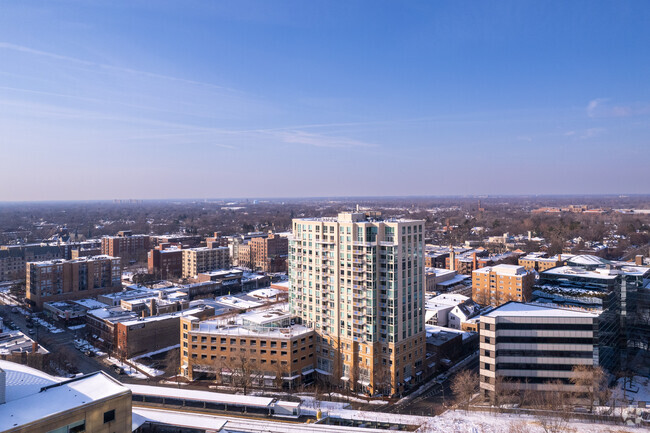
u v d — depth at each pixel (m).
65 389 92.38
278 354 167.12
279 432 125.06
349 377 164.62
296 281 183.38
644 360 166.38
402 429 132.38
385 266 159.62
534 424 128.38
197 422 126.38
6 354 166.50
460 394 146.88
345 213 171.50
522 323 144.38
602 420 130.50
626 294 169.38
